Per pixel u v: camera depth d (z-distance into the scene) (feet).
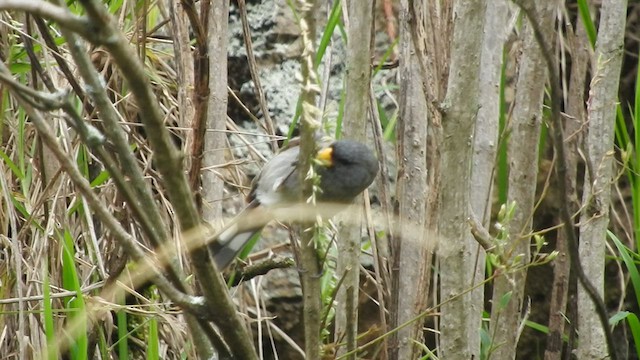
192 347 24.90
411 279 23.99
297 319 29.12
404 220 23.49
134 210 12.48
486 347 23.88
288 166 22.62
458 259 19.69
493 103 23.57
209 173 25.02
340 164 21.76
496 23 23.65
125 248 12.44
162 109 28.55
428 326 29.19
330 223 25.81
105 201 25.79
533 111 23.02
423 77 21.12
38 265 24.13
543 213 31.71
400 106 24.14
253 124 31.40
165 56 30.14
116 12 27.12
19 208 24.43
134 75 10.44
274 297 29.07
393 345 23.80
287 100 31.09
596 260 24.11
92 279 25.66
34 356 22.98
